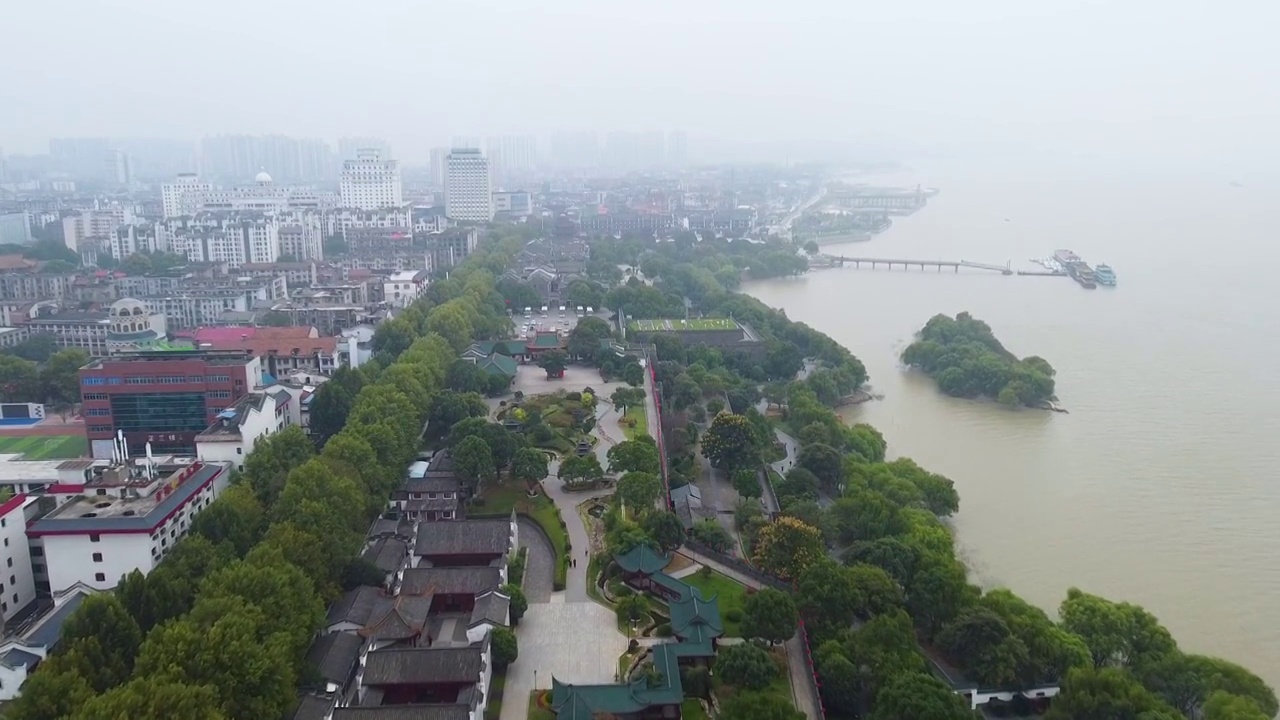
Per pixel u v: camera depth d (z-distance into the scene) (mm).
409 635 145750
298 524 157875
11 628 159750
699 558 182500
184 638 117250
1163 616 170625
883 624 140500
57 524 159500
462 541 176875
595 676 144750
